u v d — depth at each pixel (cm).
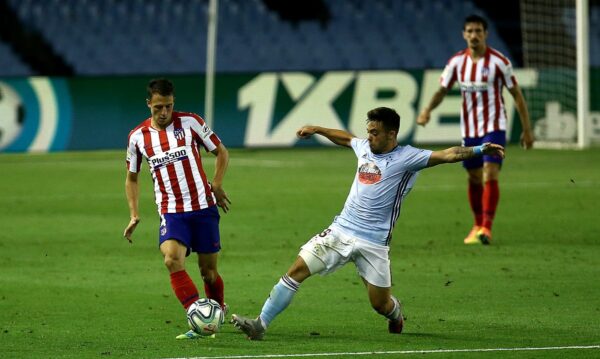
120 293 3359
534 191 6334
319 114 10088
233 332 2716
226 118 9962
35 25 11338
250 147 10012
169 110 2664
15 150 9575
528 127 4562
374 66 11612
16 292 3378
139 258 4103
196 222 2691
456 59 4634
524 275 3625
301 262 2541
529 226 4906
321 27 11806
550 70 10212
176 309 3084
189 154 2681
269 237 4644
